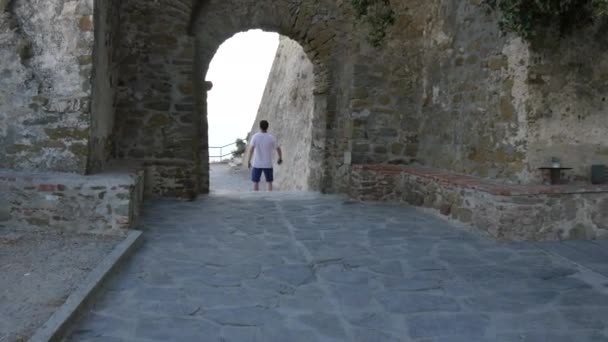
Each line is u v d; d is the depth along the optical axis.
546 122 4.95
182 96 6.62
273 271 3.75
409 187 6.67
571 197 4.74
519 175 5.02
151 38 6.51
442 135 6.60
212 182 14.77
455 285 3.49
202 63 7.00
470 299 3.23
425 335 2.70
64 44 4.50
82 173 4.53
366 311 3.02
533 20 4.61
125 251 3.80
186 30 6.61
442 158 6.59
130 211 4.38
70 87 4.52
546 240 4.70
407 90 7.27
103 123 5.41
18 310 2.61
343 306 3.09
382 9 6.71
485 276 3.69
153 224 5.18
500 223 4.67
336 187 7.64
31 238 3.96
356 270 3.82
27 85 4.46
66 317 2.54
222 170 18.45
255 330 2.72
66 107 4.51
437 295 3.30
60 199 4.18
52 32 4.48
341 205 6.63
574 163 5.03
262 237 4.80
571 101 4.98
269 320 2.86
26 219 4.17
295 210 6.23
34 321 2.47
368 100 7.17
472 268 3.88
